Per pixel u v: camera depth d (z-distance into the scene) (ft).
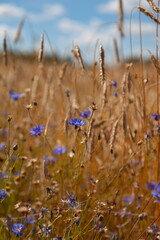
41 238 4.16
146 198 5.02
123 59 5.82
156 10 4.38
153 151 4.94
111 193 4.99
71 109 5.13
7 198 4.85
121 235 4.75
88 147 4.62
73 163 4.91
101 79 4.60
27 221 4.57
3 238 4.23
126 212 4.89
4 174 4.72
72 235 4.17
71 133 5.10
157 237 4.26
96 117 5.30
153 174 5.27
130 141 5.13
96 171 5.23
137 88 5.32
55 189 4.67
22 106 6.25
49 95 6.22
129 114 5.41
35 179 5.16
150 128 5.17
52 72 6.26
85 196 4.75
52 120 6.04
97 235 4.46
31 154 5.62
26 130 5.99
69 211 4.41
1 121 6.51
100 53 4.57
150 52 4.75
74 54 5.30
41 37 5.05
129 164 5.04
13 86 6.98
